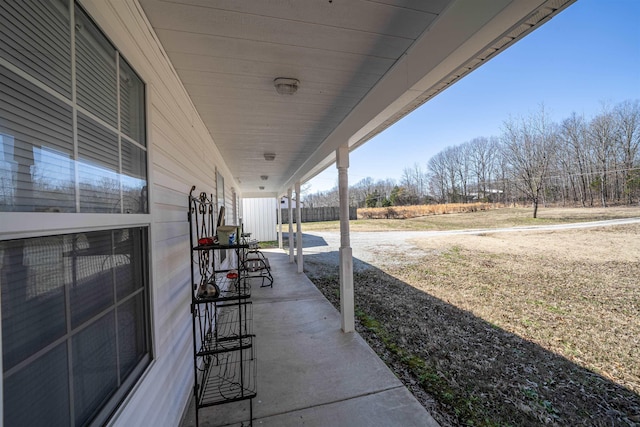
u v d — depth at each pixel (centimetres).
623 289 498
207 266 287
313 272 691
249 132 339
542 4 106
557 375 250
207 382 229
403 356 283
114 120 112
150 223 142
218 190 432
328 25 149
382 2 133
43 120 74
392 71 194
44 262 74
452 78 170
